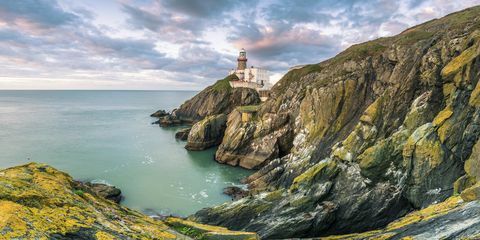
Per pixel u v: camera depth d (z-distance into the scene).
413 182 36.97
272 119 75.56
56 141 96.75
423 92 48.06
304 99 72.50
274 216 38.44
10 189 9.47
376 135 48.09
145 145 94.25
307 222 35.66
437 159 35.88
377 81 63.03
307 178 43.44
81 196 11.86
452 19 72.25
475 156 31.41
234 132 77.38
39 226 8.14
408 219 24.52
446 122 36.84
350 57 79.00
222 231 16.66
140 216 12.99
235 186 58.56
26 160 73.50
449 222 18.12
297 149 67.12
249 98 129.12
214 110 131.62
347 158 44.50
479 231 15.17
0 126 127.62
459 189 31.53
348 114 62.69
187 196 53.25
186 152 86.38
